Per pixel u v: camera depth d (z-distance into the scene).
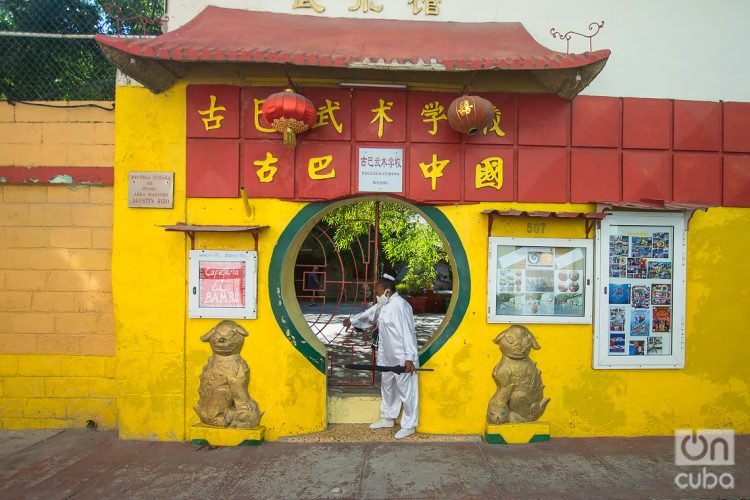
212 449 3.96
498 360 4.24
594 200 4.29
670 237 4.33
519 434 4.07
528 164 4.27
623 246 4.30
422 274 11.45
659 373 4.31
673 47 4.44
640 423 4.29
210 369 4.08
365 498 3.22
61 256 4.38
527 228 4.26
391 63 3.50
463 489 3.34
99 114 4.36
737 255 4.39
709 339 4.36
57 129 4.36
